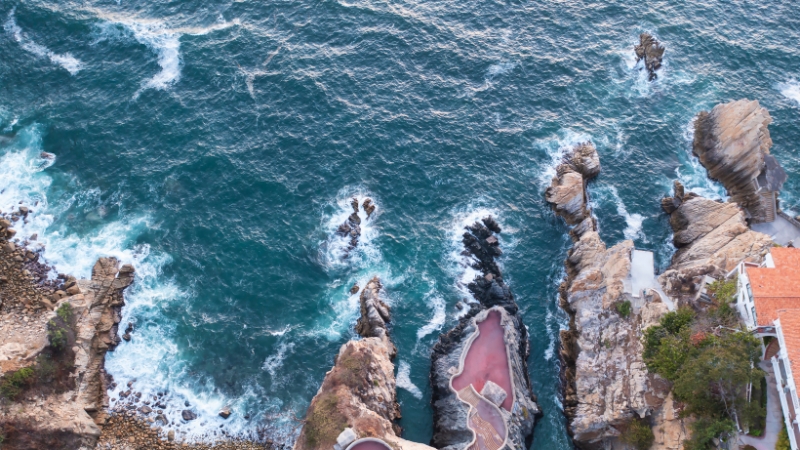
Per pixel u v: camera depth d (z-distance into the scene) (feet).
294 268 266.36
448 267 269.64
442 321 255.70
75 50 327.06
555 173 298.35
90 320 245.86
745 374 199.21
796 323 204.54
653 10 364.79
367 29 344.90
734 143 288.30
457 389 228.84
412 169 296.30
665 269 269.23
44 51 325.62
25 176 285.64
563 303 261.85
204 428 229.04
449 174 296.10
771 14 365.40
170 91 314.35
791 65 341.62
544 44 347.15
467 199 289.33
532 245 278.05
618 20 360.07
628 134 312.71
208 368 242.99
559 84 330.54
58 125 300.61
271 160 294.66
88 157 292.61
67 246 265.95
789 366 198.80
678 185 291.58
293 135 302.66
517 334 248.93
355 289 261.24
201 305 256.73
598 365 238.07
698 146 307.17
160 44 330.54
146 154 294.25
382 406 226.79
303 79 320.70
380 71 328.90
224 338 249.34
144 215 277.23
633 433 219.20
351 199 285.64
